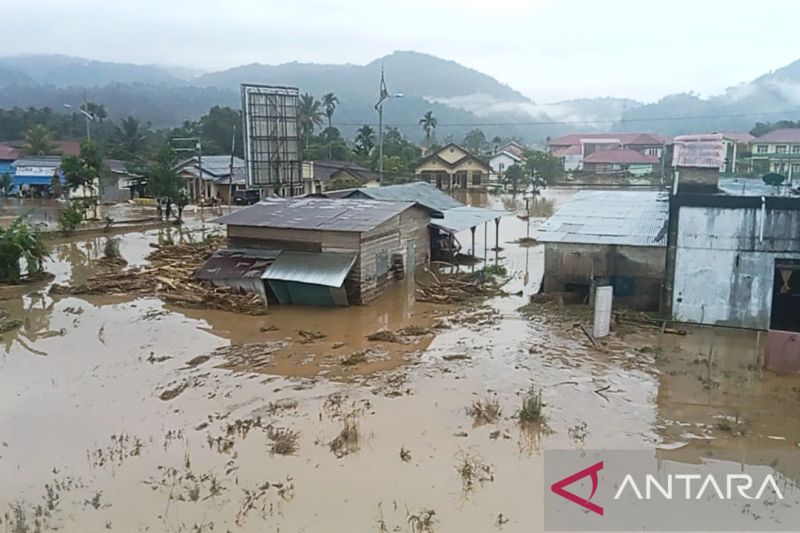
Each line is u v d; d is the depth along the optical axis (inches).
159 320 802.8
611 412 526.9
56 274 1079.6
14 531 365.7
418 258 1112.2
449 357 662.5
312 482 415.8
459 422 505.7
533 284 1024.9
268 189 1704.0
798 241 718.5
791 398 557.9
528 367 633.0
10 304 881.5
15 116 3762.3
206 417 517.7
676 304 777.6
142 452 458.3
